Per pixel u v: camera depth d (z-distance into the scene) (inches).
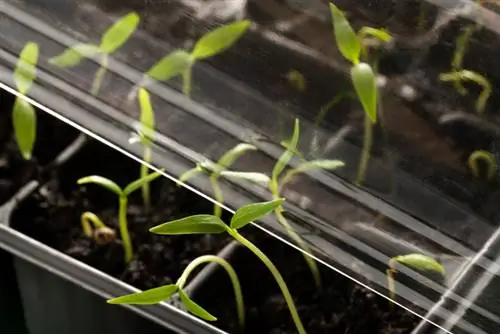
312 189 15.9
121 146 15.9
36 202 18.2
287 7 16.3
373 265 15.9
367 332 17.1
